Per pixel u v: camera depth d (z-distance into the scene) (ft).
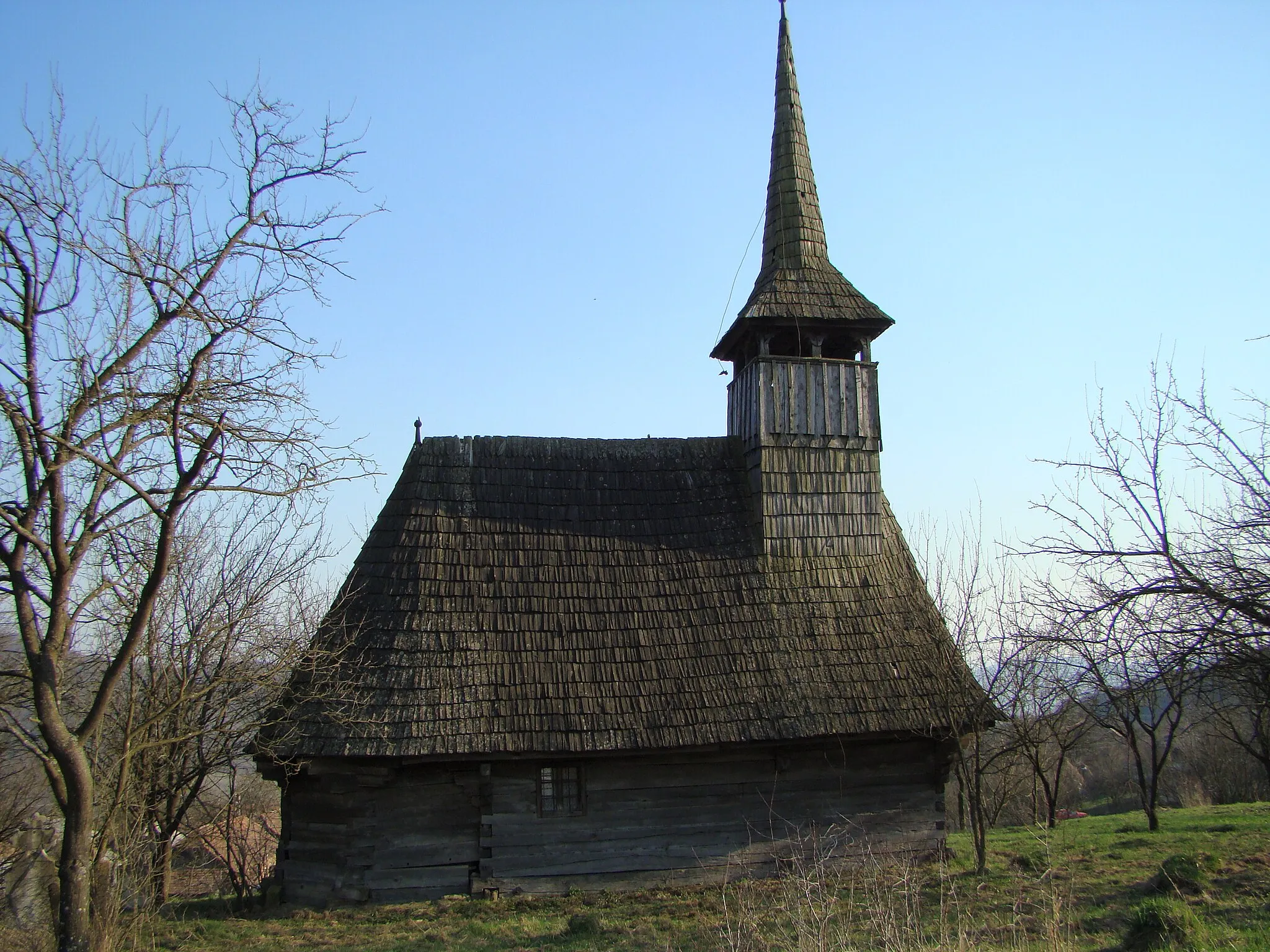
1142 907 32.63
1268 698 23.72
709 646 49.85
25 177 27.58
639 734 45.68
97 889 31.19
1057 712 60.03
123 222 28.53
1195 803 85.40
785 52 67.21
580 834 46.42
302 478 31.40
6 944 32.12
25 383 27.37
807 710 47.65
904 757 50.24
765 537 54.70
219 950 38.34
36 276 28.09
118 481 28.89
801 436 56.70
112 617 35.17
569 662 48.11
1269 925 31.89
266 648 41.50
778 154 65.21
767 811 48.29
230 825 49.44
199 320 29.35
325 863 45.39
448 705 45.29
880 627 52.11
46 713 27.30
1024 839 56.95
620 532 54.60
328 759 43.80
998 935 35.73
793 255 62.28
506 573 51.11
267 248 31.30
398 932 40.52
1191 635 23.81
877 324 59.06
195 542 40.75
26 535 26.37
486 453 56.18
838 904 42.42
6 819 42.37
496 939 38.96
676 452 59.41
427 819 45.52
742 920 35.73
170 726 40.91
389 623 48.14
